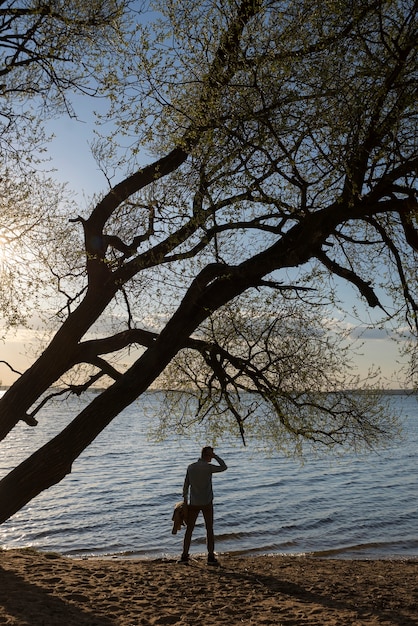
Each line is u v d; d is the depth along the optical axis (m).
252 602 9.12
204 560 12.82
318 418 10.19
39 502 29.98
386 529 23.27
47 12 7.55
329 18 6.43
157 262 7.80
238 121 6.54
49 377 8.03
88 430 7.34
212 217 7.18
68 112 8.38
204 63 6.95
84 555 19.31
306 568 12.86
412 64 6.28
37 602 7.76
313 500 30.42
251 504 29.14
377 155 6.15
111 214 8.66
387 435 10.41
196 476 12.00
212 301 7.65
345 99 6.28
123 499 30.94
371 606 9.27
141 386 7.55
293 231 7.46
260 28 6.82
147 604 8.50
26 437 78.62
